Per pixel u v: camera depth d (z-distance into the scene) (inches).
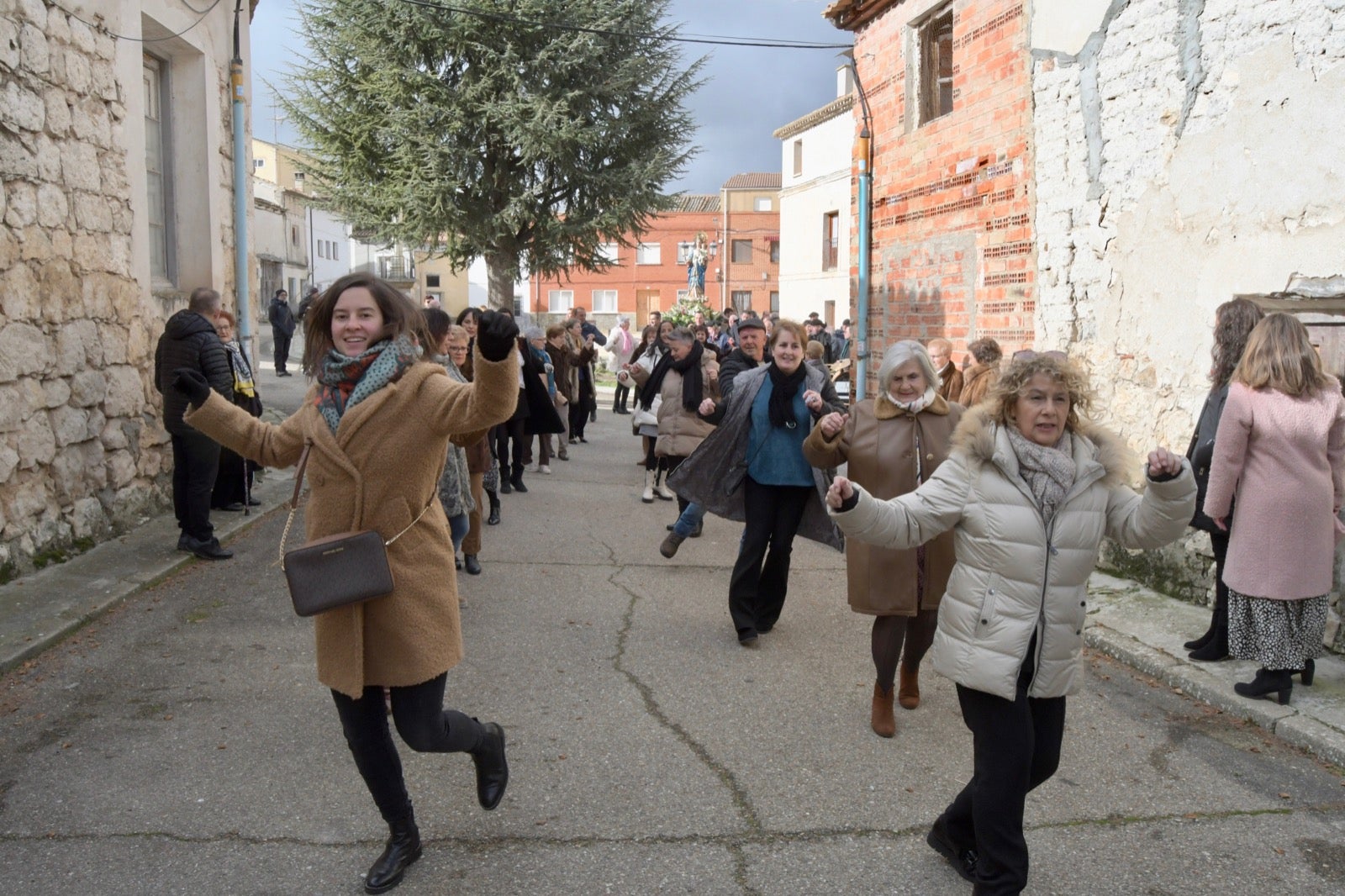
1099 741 178.5
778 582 234.4
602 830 142.8
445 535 128.5
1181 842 143.1
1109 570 282.0
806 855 137.6
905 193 421.4
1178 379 260.7
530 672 208.1
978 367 287.7
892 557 176.2
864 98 455.2
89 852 133.2
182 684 193.5
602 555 318.7
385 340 125.7
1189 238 255.9
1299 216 223.9
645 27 998.4
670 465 410.6
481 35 954.7
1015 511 118.8
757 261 2272.4
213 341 274.4
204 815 143.9
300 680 196.9
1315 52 219.1
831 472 223.0
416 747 125.7
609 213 1003.9
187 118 371.6
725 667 214.2
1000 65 341.7
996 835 117.0
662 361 385.1
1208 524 200.8
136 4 315.3
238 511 336.5
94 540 283.1
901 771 165.0
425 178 981.8
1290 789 160.4
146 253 321.7
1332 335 219.5
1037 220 317.7
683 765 165.3
